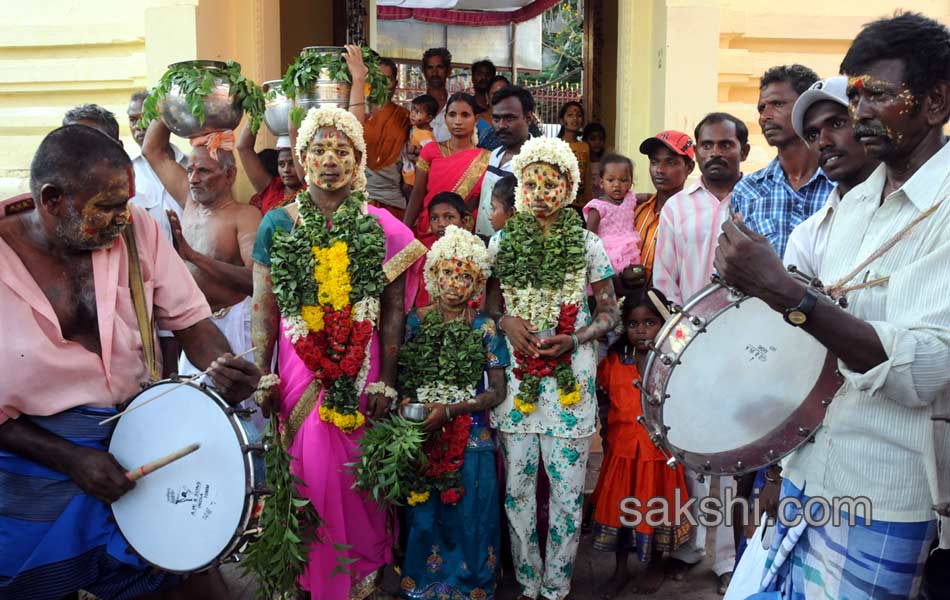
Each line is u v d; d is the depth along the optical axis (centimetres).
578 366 390
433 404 377
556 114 1719
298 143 364
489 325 400
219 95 437
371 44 902
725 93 637
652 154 491
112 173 256
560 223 391
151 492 269
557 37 2123
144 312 284
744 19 630
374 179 625
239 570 433
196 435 268
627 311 432
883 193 246
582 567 443
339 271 348
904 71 224
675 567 427
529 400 383
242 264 456
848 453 243
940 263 223
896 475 236
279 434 348
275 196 550
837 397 248
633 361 426
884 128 229
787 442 260
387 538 380
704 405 260
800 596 262
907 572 238
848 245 250
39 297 262
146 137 470
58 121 659
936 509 230
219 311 458
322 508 354
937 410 232
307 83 444
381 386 364
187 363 453
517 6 1369
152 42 606
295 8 873
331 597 356
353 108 449
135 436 272
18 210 265
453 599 388
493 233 496
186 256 417
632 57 646
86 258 271
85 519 271
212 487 265
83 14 645
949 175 228
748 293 224
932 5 645
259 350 368
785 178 389
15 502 265
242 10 643
